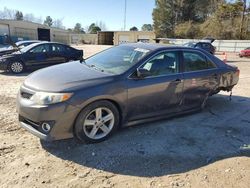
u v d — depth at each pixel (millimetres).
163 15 63094
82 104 3930
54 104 3770
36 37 52406
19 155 3816
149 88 4676
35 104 3820
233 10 52031
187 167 3746
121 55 5070
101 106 4188
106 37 61969
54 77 4223
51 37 55656
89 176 3430
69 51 12953
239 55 27906
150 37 56500
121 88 4324
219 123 5449
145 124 5129
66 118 3857
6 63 10961
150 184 3334
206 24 54781
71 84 4000
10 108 5766
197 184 3377
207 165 3822
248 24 50281
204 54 5852
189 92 5414
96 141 4254
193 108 5680
